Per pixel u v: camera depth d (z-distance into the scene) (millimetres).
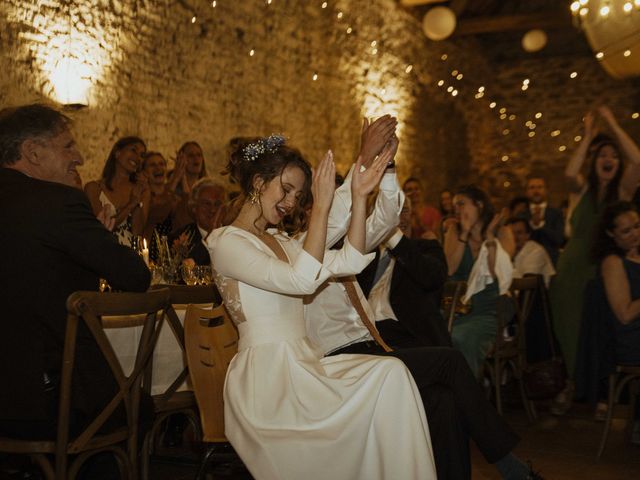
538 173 13562
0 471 2758
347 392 2100
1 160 2312
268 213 2254
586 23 9000
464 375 2514
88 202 2281
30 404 2150
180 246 3734
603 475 3537
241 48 7762
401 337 3309
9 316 2176
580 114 13312
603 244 3926
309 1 8961
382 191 2582
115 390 2303
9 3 5160
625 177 5023
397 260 3258
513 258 5840
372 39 10398
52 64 5527
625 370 3805
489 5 12922
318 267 2064
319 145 9180
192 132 7055
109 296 2156
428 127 11914
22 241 2180
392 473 2055
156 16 6598
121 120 6207
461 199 4707
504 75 13836
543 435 4367
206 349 2410
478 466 3670
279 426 2076
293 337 2207
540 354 4934
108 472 2486
